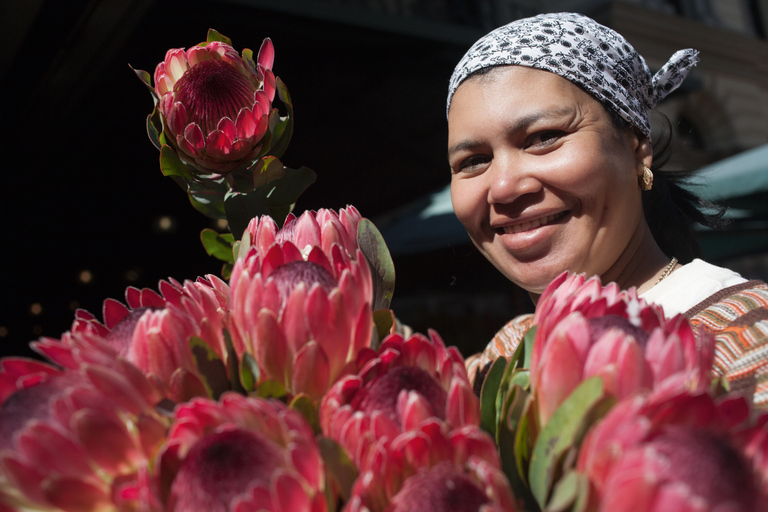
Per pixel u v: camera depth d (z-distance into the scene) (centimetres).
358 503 39
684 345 46
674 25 974
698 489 35
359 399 47
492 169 99
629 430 38
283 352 49
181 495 40
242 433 42
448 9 475
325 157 489
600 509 37
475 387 79
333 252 55
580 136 94
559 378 46
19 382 47
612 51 98
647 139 105
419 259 416
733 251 465
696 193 136
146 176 511
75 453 42
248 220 84
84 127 447
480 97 98
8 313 528
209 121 78
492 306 519
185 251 559
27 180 500
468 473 42
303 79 436
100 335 57
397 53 428
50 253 533
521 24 100
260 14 357
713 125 1032
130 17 312
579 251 96
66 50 339
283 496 38
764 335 68
